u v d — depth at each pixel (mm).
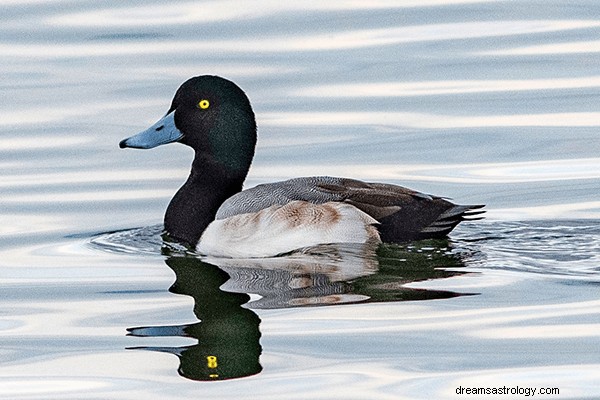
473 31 21656
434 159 16984
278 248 13312
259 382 10094
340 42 21234
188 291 12398
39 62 20703
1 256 13828
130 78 19922
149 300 12172
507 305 11492
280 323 11273
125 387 10125
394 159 17031
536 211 14750
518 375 10016
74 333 11344
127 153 17625
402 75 19922
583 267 12594
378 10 22641
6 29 21984
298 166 16891
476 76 19859
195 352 10742
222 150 14352
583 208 14797
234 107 14383
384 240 13102
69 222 15055
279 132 18016
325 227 13211
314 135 17922
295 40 21266
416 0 23172
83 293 12453
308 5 22938
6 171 16891
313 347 10688
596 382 9859
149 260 13531
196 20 22250
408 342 10719
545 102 18797
